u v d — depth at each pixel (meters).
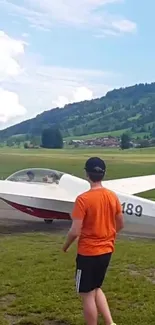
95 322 3.92
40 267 6.85
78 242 3.96
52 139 102.62
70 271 6.60
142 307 5.06
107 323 3.97
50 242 9.54
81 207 3.88
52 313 4.84
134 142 118.88
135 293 5.57
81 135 163.75
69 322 4.61
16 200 11.98
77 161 48.59
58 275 6.35
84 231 3.92
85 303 3.92
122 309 5.00
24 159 49.06
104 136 151.88
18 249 8.49
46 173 12.53
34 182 12.55
